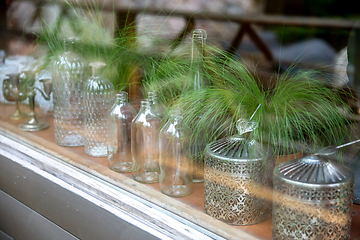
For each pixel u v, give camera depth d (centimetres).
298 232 68
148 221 94
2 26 152
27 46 145
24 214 138
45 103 146
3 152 146
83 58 128
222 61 94
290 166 71
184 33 111
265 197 81
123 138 109
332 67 82
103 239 106
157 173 104
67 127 131
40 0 138
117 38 123
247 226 81
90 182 111
